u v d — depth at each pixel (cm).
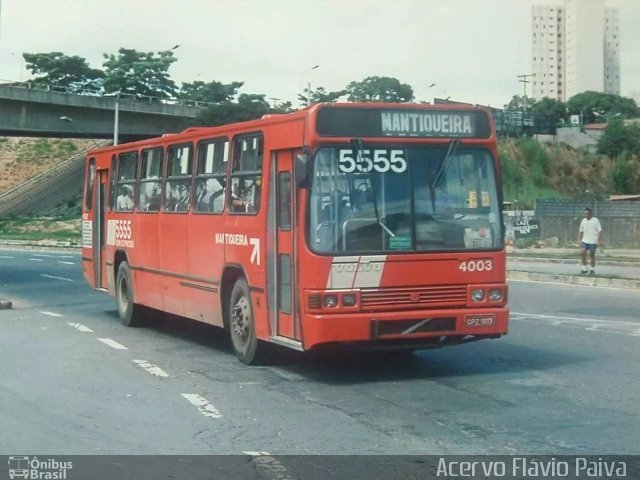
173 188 1451
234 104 7100
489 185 1106
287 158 1098
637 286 2448
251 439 817
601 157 8375
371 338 1039
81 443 808
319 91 6938
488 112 1114
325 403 970
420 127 1084
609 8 19725
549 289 2448
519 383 1061
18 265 3669
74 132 6781
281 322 1112
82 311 1939
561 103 11381
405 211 1067
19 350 1362
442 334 1062
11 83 7256
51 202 7875
